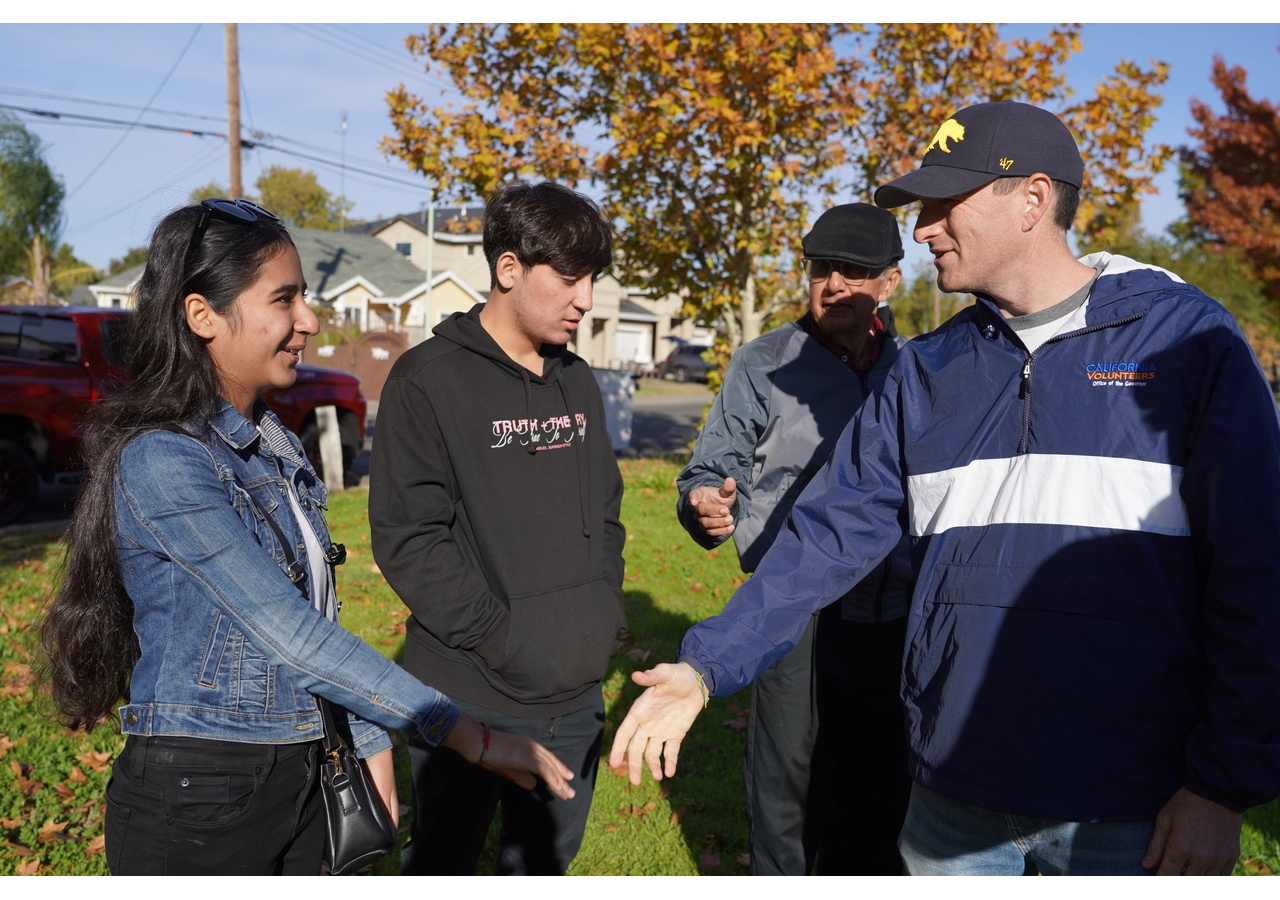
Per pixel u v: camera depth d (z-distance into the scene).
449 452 2.26
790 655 2.70
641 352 48.09
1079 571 1.72
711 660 1.91
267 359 1.77
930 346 2.05
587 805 2.52
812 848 2.88
